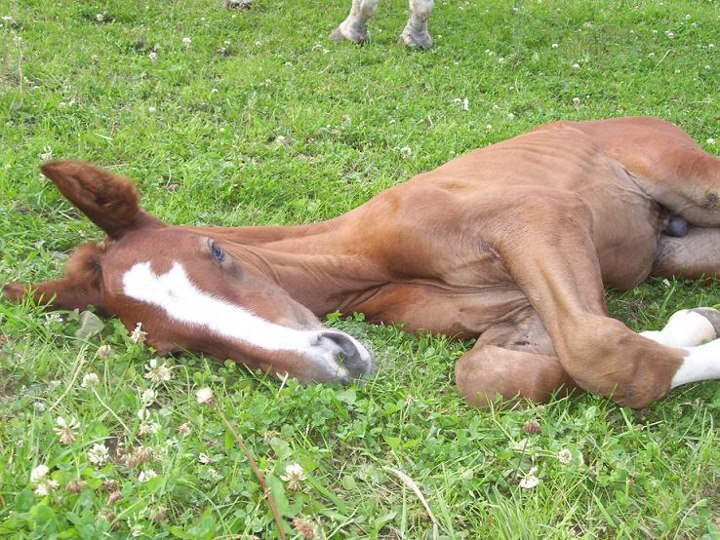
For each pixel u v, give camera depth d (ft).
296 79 10.59
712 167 7.49
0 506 5.41
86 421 5.95
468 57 12.07
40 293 6.64
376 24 13.21
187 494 5.56
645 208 7.61
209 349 6.24
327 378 6.10
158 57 10.97
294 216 8.16
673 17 14.84
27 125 9.06
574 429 6.00
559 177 7.24
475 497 5.71
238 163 8.67
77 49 10.77
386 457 5.90
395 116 9.86
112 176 6.38
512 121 9.89
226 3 13.26
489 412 6.21
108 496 5.48
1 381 6.25
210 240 6.31
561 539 5.43
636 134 7.77
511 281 6.70
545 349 6.62
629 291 7.68
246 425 5.88
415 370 6.53
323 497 5.68
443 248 6.74
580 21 14.21
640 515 5.56
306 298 6.88
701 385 6.32
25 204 7.86
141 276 6.26
